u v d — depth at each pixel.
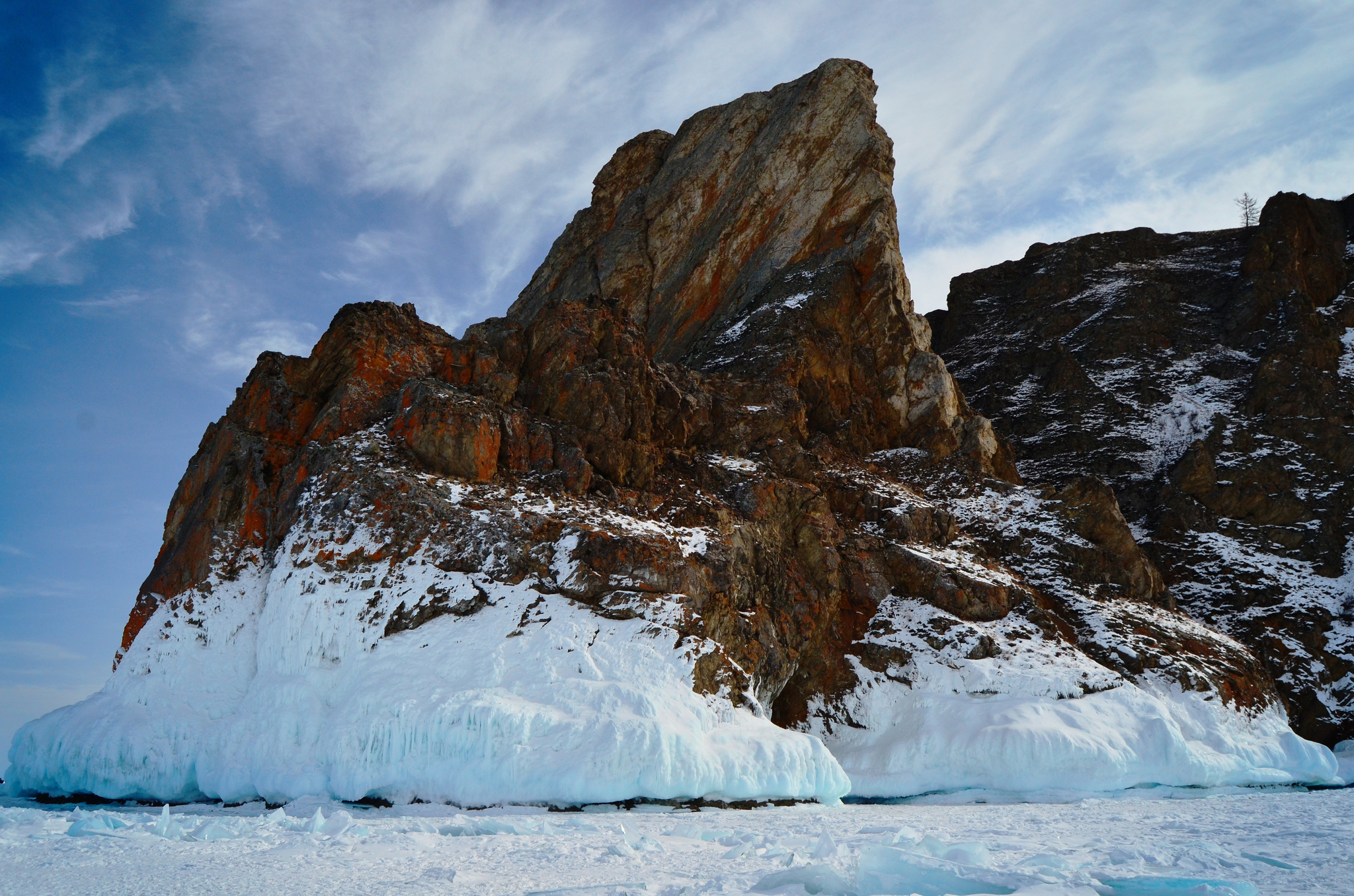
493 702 28.67
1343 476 59.81
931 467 51.28
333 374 41.53
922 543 44.62
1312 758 39.00
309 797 28.72
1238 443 62.09
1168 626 43.78
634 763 27.52
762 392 48.94
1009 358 75.75
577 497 37.78
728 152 68.25
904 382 54.66
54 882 17.50
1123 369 72.56
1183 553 56.09
